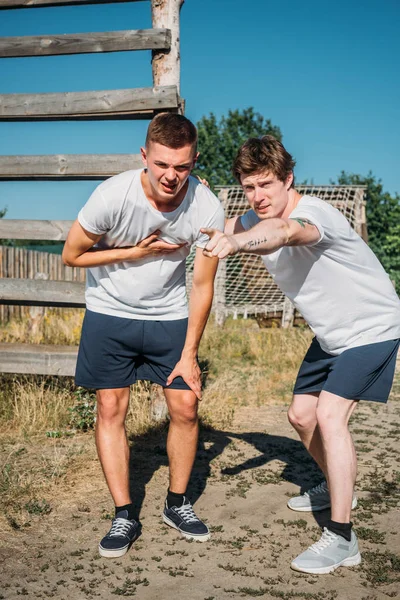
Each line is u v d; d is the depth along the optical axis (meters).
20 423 5.52
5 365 5.57
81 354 3.40
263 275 16.77
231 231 3.51
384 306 3.13
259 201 3.04
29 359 5.54
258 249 2.42
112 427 3.39
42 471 4.39
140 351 3.38
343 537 3.08
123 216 3.09
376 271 3.13
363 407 6.93
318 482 4.32
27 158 5.51
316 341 3.46
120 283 3.25
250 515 3.75
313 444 3.56
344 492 3.08
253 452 5.04
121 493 3.37
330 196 16.58
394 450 5.12
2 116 5.55
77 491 4.08
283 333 12.23
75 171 5.47
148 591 2.84
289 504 3.84
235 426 5.92
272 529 3.55
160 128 2.80
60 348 5.71
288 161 3.02
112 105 5.37
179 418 3.40
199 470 4.57
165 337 3.36
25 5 5.50
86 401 5.60
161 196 2.93
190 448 3.46
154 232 3.15
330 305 3.10
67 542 3.36
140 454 4.86
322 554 3.05
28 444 5.04
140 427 5.41
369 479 4.37
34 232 5.47
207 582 2.93
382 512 3.76
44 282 5.54
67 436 5.28
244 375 8.55
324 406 3.11
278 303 16.58
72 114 5.47
